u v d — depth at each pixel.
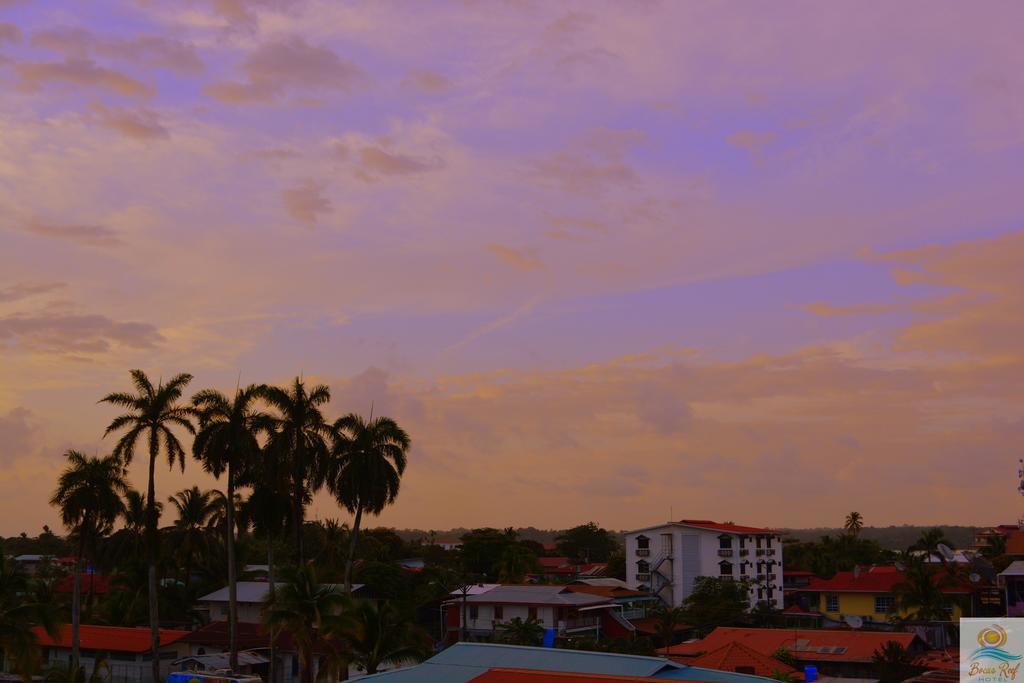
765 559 149.88
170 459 79.88
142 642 85.50
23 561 177.75
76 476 77.75
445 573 140.12
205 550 119.56
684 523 146.75
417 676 46.06
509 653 49.56
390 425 86.31
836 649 74.69
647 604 130.38
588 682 39.88
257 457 82.06
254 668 84.44
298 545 84.56
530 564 172.00
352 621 61.47
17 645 66.75
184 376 80.50
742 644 71.31
